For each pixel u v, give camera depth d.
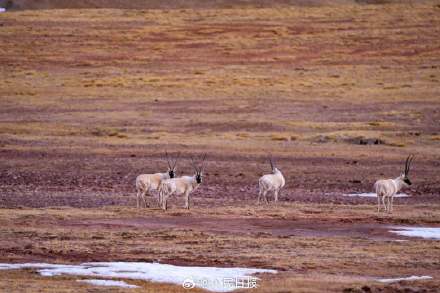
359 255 78.00
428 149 198.62
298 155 187.25
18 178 154.75
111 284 62.75
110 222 98.00
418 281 66.00
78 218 101.12
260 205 117.25
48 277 65.56
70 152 191.12
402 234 91.75
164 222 98.50
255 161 180.25
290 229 94.75
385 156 186.50
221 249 80.38
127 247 80.81
